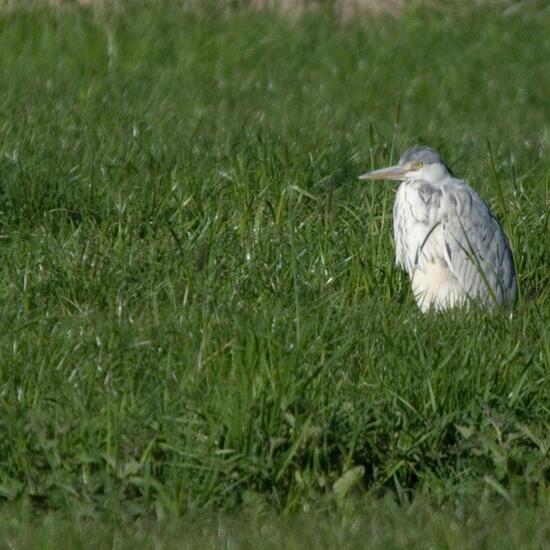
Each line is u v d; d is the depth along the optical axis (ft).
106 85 68.90
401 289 42.11
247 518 29.01
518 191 49.39
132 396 32.53
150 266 42.01
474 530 28.32
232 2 88.94
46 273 41.22
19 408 31.86
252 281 41.04
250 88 72.08
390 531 28.37
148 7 85.25
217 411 31.37
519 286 41.93
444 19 89.40
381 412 31.89
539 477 30.35
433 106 71.00
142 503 29.48
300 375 33.06
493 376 33.91
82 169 49.47
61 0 84.28
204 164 50.78
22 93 63.93
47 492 29.50
